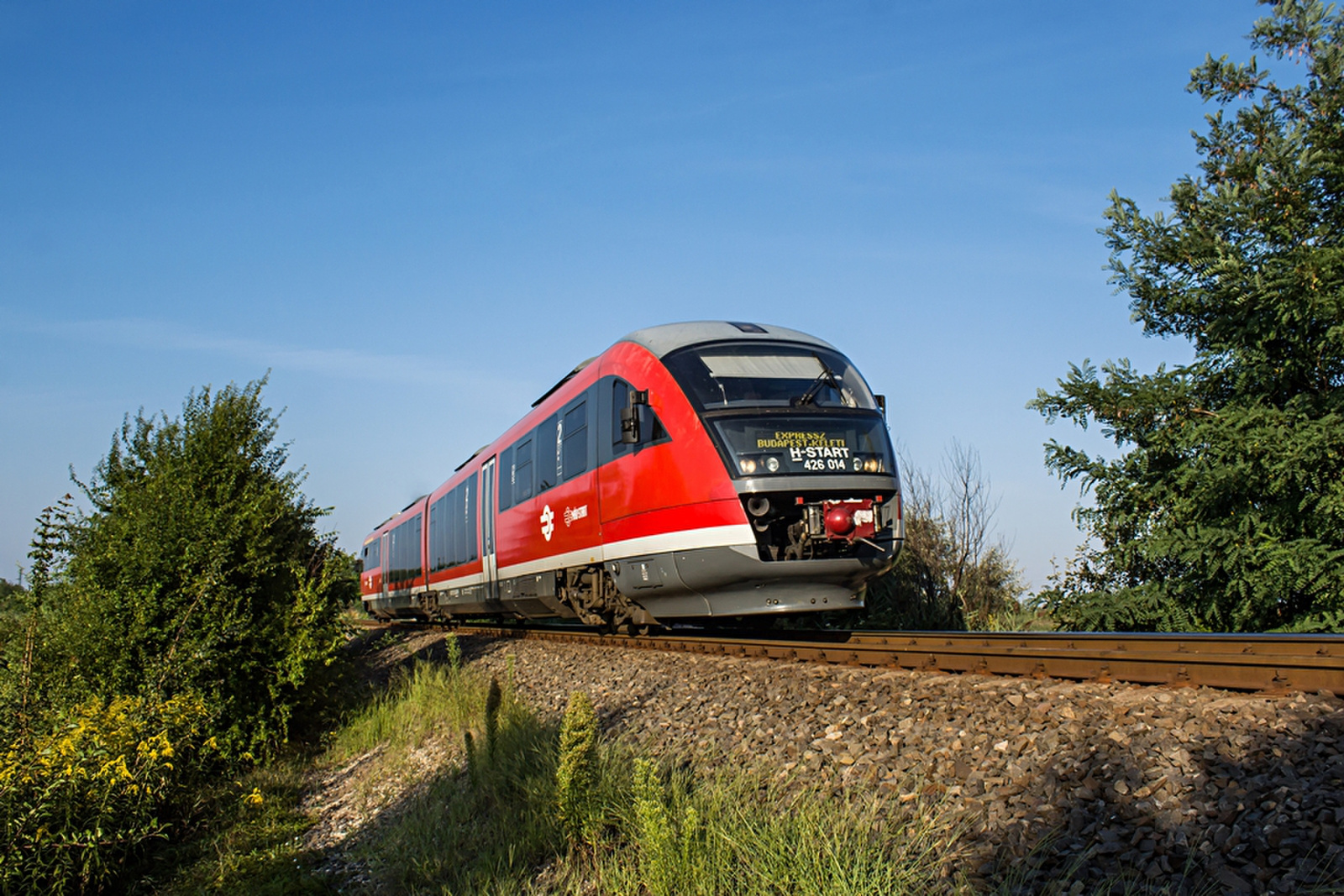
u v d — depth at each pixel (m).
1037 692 5.68
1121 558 11.77
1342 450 9.75
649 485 9.72
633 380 10.35
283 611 9.95
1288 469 9.74
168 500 9.77
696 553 9.10
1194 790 3.88
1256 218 10.99
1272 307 10.55
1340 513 9.55
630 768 5.79
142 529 9.45
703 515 9.04
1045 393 12.02
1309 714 4.39
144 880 6.41
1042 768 4.45
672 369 9.80
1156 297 11.79
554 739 6.77
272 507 10.42
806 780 5.08
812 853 3.95
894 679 6.79
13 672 8.73
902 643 8.42
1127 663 5.83
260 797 7.69
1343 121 11.03
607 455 10.80
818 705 6.49
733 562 8.88
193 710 8.44
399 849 5.98
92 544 9.60
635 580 10.08
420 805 6.72
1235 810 3.62
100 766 6.61
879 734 5.50
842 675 7.26
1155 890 3.27
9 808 6.00
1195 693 5.09
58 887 5.96
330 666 10.76
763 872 3.99
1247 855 3.35
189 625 9.32
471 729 8.23
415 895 5.23
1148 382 11.65
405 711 10.12
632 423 9.96
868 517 9.05
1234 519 10.66
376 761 8.91
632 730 7.14
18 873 5.81
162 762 7.11
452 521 19.72
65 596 9.38
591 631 14.45
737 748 5.93
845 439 9.33
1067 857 3.65
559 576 12.62
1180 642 6.31
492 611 17.22
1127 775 4.11
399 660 17.52
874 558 9.26
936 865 3.85
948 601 14.95
